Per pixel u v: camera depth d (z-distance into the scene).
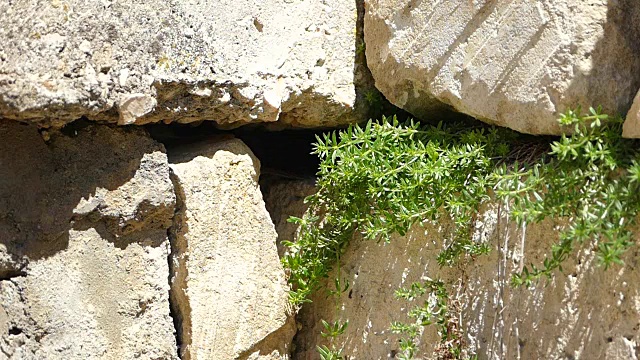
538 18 2.23
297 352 2.79
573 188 2.12
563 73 2.18
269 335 2.63
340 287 2.71
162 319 2.48
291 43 2.60
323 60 2.66
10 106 2.12
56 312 2.32
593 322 2.12
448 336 2.40
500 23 2.31
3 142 2.30
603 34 2.16
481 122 2.54
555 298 2.21
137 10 2.34
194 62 2.41
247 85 2.49
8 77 2.12
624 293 2.07
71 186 2.36
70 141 2.37
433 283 2.43
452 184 2.38
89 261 2.38
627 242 1.96
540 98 2.22
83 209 2.36
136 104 2.31
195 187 2.48
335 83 2.68
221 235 2.52
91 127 2.39
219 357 2.51
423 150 2.43
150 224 2.47
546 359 2.20
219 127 2.68
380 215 2.51
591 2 2.18
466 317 2.39
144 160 2.43
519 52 2.27
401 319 2.54
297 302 2.66
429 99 2.58
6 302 2.29
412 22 2.50
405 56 2.52
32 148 2.33
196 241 2.48
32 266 2.31
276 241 2.74
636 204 2.00
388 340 2.57
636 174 1.95
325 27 2.67
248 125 2.82
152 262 2.48
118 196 2.39
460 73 2.40
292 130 2.99
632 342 2.05
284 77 2.59
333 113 2.71
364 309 2.64
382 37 2.58
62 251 2.35
